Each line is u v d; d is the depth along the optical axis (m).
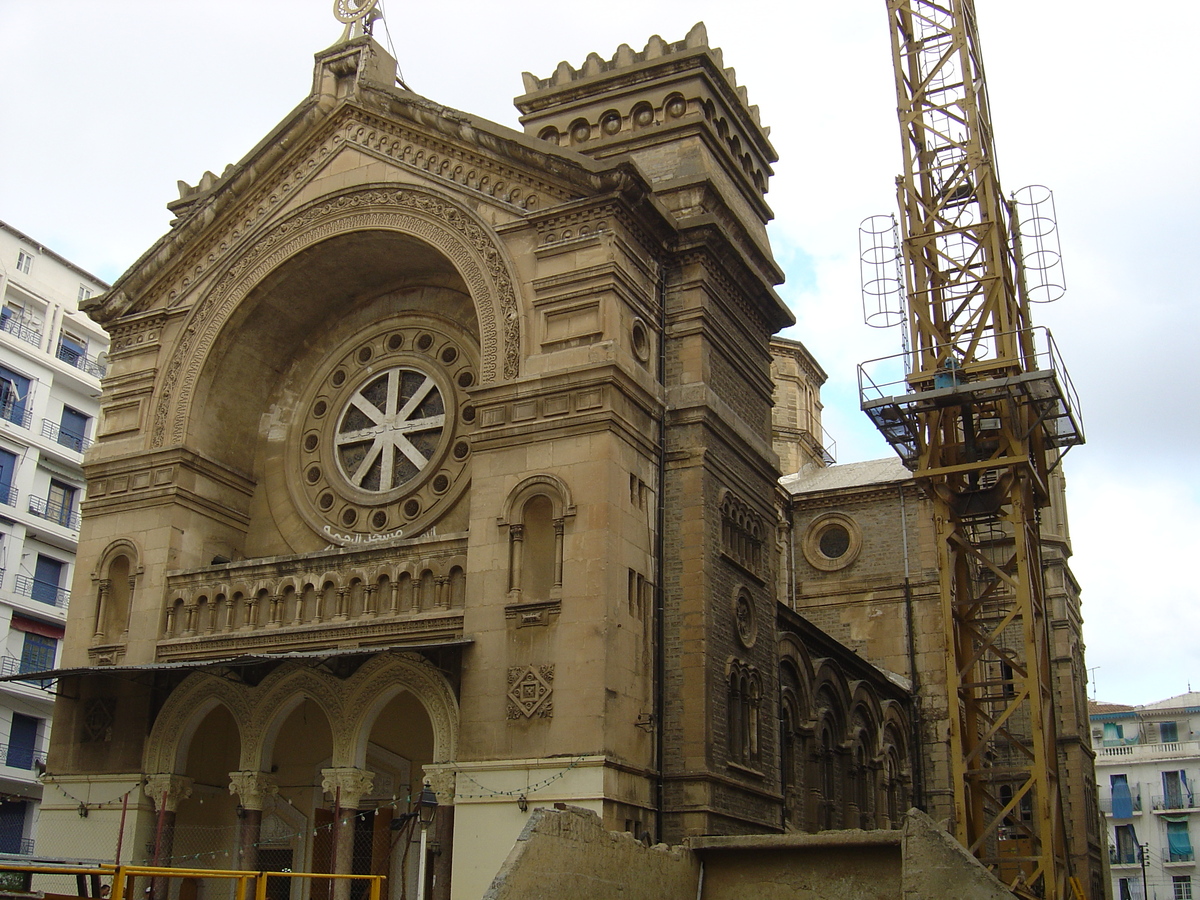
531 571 27.48
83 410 60.31
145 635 32.03
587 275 28.95
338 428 34.69
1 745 52.19
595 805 24.62
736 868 21.06
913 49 39.22
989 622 51.91
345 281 34.91
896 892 19.61
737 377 32.97
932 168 37.56
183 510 33.19
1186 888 88.06
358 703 28.81
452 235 31.33
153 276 36.12
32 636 54.34
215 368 34.50
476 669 26.83
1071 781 51.72
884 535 54.22
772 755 31.02
